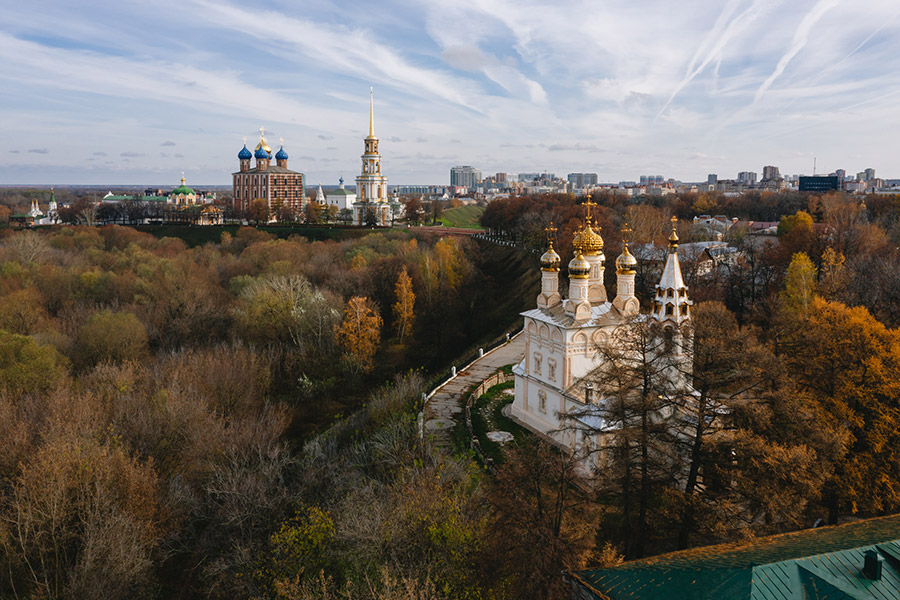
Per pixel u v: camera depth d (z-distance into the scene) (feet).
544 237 414.00
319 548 112.88
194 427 161.48
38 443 144.87
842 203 511.40
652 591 68.54
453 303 354.95
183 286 320.91
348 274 360.07
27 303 274.16
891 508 128.98
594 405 124.47
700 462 106.52
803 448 102.89
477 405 196.13
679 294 140.15
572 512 100.78
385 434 164.76
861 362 134.31
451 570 94.94
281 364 273.33
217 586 121.60
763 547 78.69
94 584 106.22
